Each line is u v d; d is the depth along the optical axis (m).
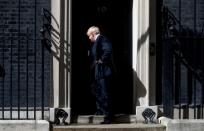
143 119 15.41
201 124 14.80
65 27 15.28
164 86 15.33
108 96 15.24
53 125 14.98
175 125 14.75
